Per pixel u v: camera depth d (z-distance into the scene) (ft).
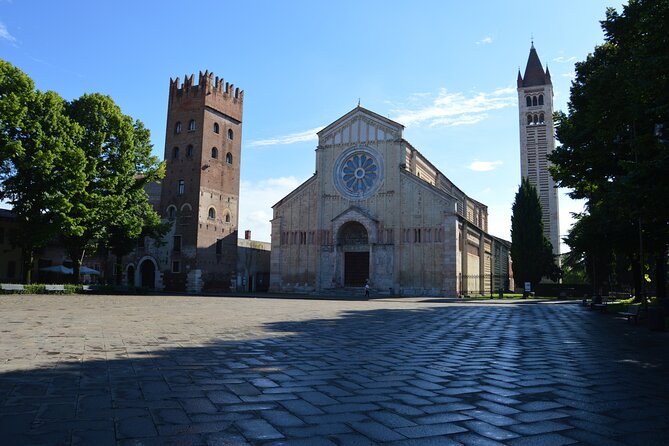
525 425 20.51
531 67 309.63
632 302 124.67
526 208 232.12
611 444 18.29
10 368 30.01
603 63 87.66
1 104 116.57
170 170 216.74
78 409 21.47
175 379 28.07
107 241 157.17
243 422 20.07
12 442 17.10
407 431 19.30
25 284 130.41
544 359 38.65
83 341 42.45
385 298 174.60
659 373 33.65
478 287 222.89
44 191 127.65
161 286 210.38
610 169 85.46
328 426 19.75
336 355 38.47
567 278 314.14
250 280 241.55
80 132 139.54
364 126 206.18
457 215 188.44
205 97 214.69
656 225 81.61
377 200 199.62
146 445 17.16
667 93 56.34
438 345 45.78
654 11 55.52
